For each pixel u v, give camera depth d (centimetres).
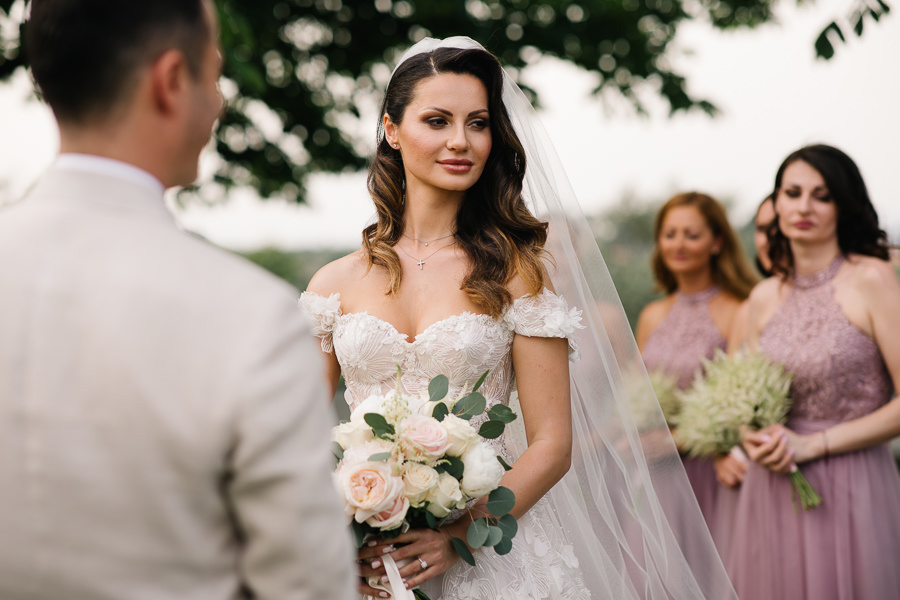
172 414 98
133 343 99
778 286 356
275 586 101
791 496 337
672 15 784
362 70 756
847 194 332
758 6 771
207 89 116
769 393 338
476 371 210
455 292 217
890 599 319
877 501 325
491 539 184
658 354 405
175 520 99
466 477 181
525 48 751
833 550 327
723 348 394
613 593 226
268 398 99
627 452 232
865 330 327
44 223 106
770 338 349
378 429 181
